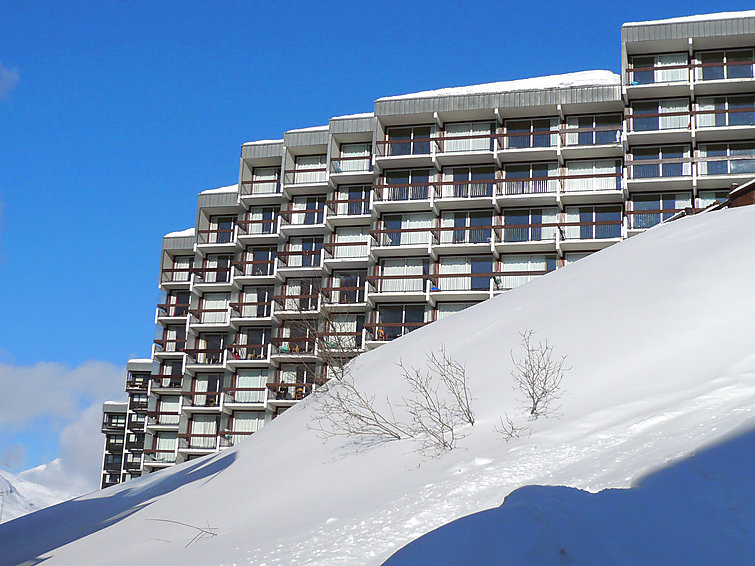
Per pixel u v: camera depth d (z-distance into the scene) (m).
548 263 47.59
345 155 53.00
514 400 10.67
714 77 46.66
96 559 10.86
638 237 17.38
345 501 9.40
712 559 4.63
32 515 16.98
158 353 57.38
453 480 8.10
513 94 48.81
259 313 53.69
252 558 7.55
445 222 49.16
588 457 7.43
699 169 45.62
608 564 4.64
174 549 9.88
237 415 52.59
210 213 57.31
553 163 48.53
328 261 50.59
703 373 9.33
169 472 18.41
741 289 11.48
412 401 12.20
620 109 48.03
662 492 5.59
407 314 48.28
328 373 18.91
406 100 50.22
